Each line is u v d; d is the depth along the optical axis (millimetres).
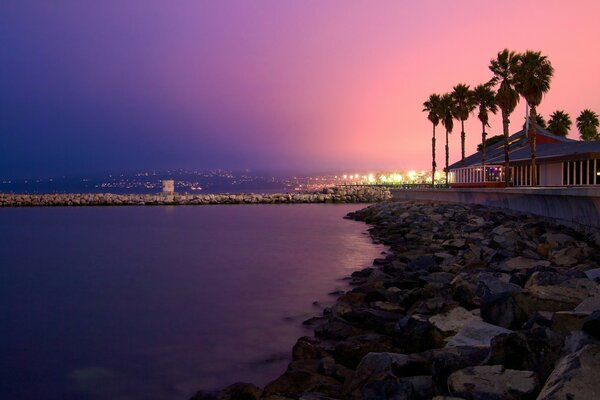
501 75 47312
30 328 12570
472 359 6039
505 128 47750
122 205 80125
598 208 16906
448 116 70375
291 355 10273
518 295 7879
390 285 13758
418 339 8328
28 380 9281
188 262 23188
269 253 25656
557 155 42344
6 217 55844
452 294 11297
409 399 5891
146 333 11977
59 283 18516
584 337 5230
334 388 7273
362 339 8992
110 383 9070
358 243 29250
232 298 15430
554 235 16891
